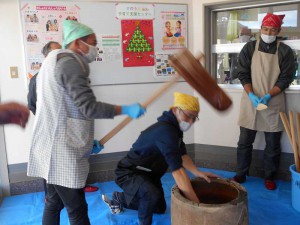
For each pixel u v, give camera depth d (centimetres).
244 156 302
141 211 220
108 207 266
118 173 228
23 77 288
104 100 312
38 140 171
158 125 206
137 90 321
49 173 168
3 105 85
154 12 315
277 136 290
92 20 298
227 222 172
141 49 316
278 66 277
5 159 294
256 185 302
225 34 331
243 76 288
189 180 199
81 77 157
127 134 325
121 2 304
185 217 179
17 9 280
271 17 269
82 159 173
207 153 346
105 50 305
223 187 207
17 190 300
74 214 178
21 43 284
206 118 340
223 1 310
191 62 167
